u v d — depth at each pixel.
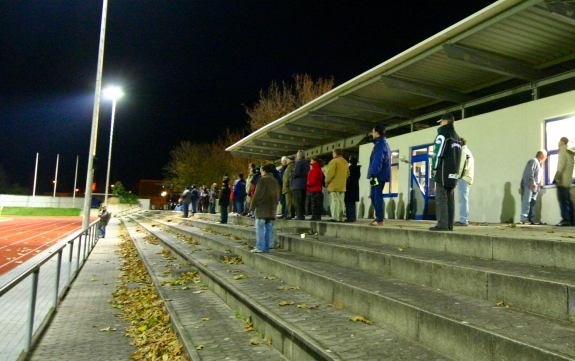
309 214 14.22
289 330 4.34
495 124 10.57
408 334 4.03
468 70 10.34
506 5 7.18
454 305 4.16
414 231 6.95
